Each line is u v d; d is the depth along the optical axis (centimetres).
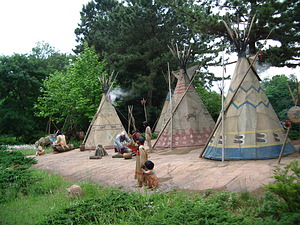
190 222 395
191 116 1236
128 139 1141
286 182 421
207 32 1494
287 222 328
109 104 1525
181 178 662
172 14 2141
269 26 1317
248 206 459
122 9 2386
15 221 512
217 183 580
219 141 840
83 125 2159
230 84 914
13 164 1103
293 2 1281
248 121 823
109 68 2394
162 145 1228
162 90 2512
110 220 458
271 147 782
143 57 2156
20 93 2395
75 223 464
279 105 2200
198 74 2270
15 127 2288
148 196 552
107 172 823
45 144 1734
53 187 734
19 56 2416
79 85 1967
